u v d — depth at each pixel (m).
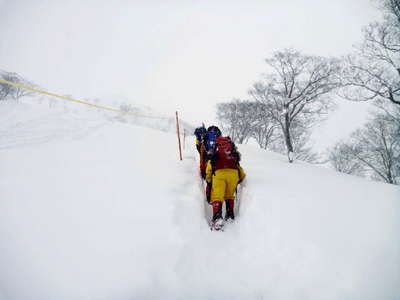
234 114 30.39
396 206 3.44
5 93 21.91
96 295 1.83
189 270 2.28
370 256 2.28
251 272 2.41
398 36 12.86
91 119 9.12
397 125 17.44
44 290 1.82
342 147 25.86
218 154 3.56
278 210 3.11
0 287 1.81
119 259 2.14
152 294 1.93
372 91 13.74
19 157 4.42
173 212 2.88
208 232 3.00
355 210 3.26
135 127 10.05
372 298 1.90
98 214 2.78
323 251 2.36
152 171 4.36
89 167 4.24
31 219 2.60
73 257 2.13
